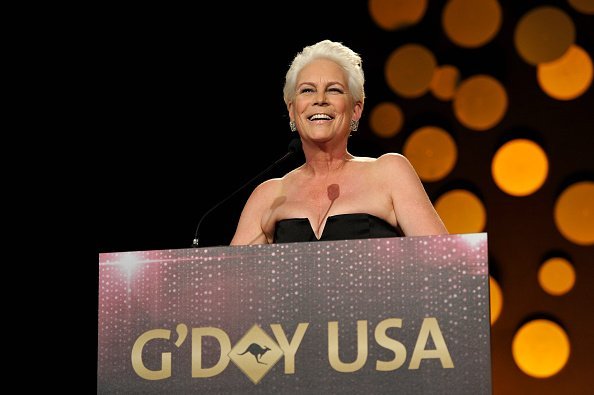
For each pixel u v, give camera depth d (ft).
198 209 53.88
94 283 53.52
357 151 55.31
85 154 54.19
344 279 21.33
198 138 54.39
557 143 53.01
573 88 53.01
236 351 21.71
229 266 22.08
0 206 53.67
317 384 21.08
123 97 54.49
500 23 54.13
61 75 54.24
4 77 53.83
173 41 54.70
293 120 29.37
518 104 53.72
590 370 51.11
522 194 53.21
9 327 53.11
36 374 52.90
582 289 51.85
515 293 52.70
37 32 54.03
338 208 27.20
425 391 20.52
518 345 52.16
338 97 28.07
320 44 29.09
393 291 21.02
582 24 53.16
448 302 20.71
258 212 28.94
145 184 54.24
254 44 54.49
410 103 54.90
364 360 20.93
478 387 20.29
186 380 21.93
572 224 52.39
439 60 54.65
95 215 53.88
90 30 54.44
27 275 53.52
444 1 54.75
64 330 53.21
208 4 54.75
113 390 22.33
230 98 54.39
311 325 21.34
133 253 22.74
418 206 26.78
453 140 54.29
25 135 53.98
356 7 54.95
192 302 22.17
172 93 54.60
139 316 22.47
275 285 21.71
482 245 20.75
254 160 53.93
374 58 55.21
